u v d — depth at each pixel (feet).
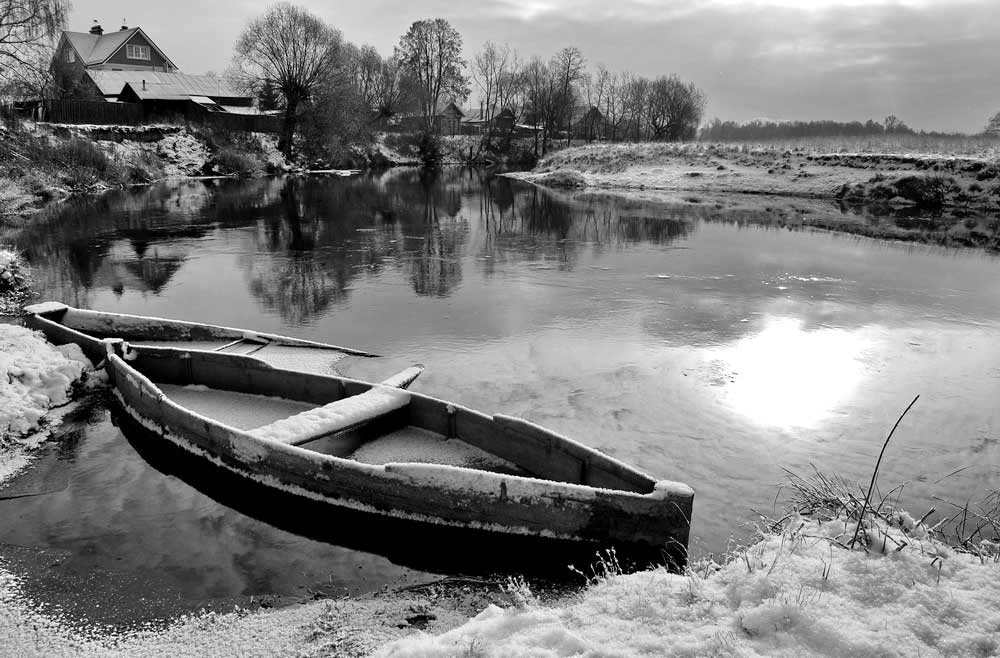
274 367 30.53
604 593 14.10
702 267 62.18
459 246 72.59
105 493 23.91
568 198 122.01
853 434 28.40
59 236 76.43
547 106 218.79
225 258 65.67
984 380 34.30
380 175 172.45
